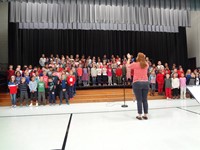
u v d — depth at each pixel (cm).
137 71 470
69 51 1355
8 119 528
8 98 876
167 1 689
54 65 1005
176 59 1433
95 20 927
